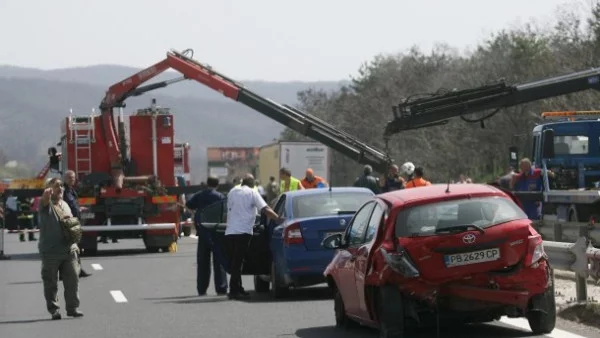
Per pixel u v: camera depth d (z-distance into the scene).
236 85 65.81
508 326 26.50
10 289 43.47
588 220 48.88
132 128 65.50
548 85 59.12
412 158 133.50
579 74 59.25
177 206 64.12
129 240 86.06
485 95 58.56
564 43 105.06
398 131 58.47
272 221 37.69
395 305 23.69
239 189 37.75
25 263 58.06
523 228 23.84
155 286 43.06
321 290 39.56
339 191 37.34
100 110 65.50
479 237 23.62
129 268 52.34
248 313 32.66
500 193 24.53
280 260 36.16
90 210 63.09
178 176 72.81
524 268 23.69
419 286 23.58
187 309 34.41
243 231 37.34
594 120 55.31
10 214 87.19
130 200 63.44
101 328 30.28
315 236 35.47
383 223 24.44
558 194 50.59
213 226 38.16
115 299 38.16
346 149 64.88
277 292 36.97
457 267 23.52
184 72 66.31
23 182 87.69
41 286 44.44
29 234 87.50
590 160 55.12
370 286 24.59
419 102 58.09
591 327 26.53
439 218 24.03
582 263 28.42
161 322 31.16
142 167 65.56
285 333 27.78
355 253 25.73
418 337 25.28
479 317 24.70
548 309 24.36
